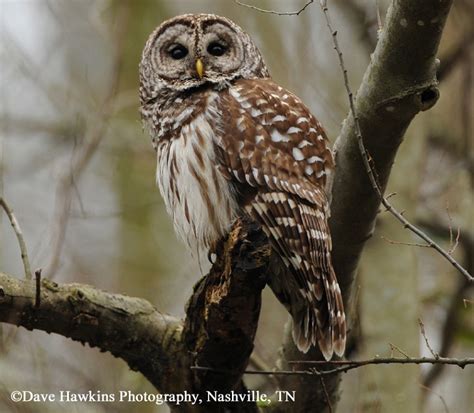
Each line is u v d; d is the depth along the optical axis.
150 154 18.47
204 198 10.34
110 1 18.28
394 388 12.64
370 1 14.93
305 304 10.09
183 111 10.69
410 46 8.57
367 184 9.50
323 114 15.44
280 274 10.27
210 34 11.29
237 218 10.10
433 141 16.66
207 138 10.36
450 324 14.91
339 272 10.27
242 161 10.23
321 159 10.40
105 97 16.84
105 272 18.00
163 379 9.57
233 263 8.20
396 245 13.13
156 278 17.94
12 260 16.23
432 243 8.14
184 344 9.25
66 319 9.27
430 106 8.87
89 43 18.92
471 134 16.86
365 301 13.03
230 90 10.73
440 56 16.12
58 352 14.36
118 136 18.27
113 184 18.70
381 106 8.94
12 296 8.97
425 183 16.30
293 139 10.34
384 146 9.23
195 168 10.36
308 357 10.66
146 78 11.54
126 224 18.45
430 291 15.77
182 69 11.20
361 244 10.03
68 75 18.78
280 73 16.50
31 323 9.16
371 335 12.91
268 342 15.60
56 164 16.92
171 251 18.47
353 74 15.08
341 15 15.28
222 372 9.01
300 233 10.00
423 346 15.48
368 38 15.12
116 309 9.46
